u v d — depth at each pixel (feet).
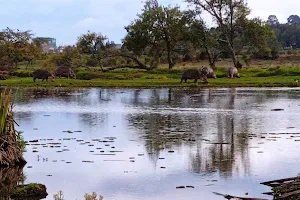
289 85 189.37
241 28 269.23
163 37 270.05
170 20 265.34
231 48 264.52
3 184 48.14
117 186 47.39
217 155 59.82
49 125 85.20
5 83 199.41
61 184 48.21
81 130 79.30
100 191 45.96
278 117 95.45
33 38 302.66
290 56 359.46
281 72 231.50
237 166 54.34
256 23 265.34
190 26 266.57
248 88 180.45
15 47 262.47
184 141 69.00
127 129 80.43
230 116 97.66
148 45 277.64
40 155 59.98
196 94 155.02
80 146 65.31
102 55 275.18
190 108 113.70
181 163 55.88
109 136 73.36
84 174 51.55
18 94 155.02
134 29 272.31
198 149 63.36
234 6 264.52
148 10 273.33
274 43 392.06
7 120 56.13
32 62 317.63
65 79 225.15
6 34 263.70
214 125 84.74
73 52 276.21
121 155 59.98
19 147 56.70
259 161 56.49
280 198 42.11
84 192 45.68
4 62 247.70
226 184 47.62
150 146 65.41
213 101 130.82
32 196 44.60
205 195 44.45
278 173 51.29
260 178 49.52
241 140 69.46
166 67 289.74
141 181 48.96
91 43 288.51
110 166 54.70
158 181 48.93
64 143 67.51
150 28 270.67
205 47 266.98
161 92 164.96
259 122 88.28
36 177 50.60
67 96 149.07
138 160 57.36
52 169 53.57
